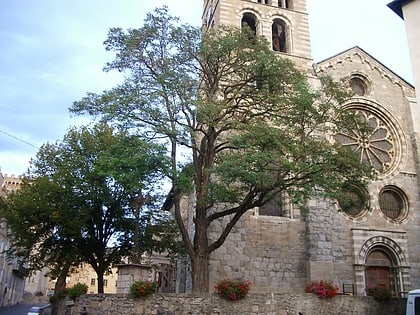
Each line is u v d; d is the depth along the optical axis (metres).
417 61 21.11
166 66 23.33
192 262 22.59
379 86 35.69
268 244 28.98
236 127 22.86
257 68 23.22
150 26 23.58
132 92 22.31
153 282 19.83
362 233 30.78
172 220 34.03
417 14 21.62
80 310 19.56
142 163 20.47
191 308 19.22
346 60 35.78
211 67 24.95
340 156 22.12
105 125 32.62
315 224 29.88
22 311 48.88
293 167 20.59
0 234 57.25
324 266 29.06
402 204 33.03
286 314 19.94
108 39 23.70
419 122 34.72
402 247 31.19
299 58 35.56
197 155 25.08
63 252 31.98
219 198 21.83
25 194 30.64
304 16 37.94
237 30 24.78
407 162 33.94
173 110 22.30
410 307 16.92
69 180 30.36
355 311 21.02
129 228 32.53
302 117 23.08
